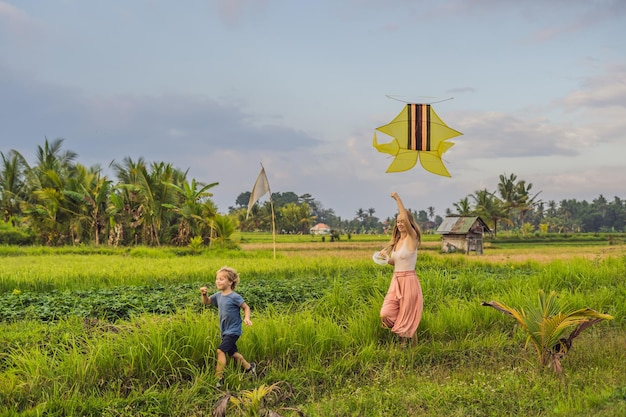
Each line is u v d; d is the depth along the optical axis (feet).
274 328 24.98
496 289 39.86
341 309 31.94
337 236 230.48
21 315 31.73
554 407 17.81
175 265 63.16
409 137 31.73
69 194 122.93
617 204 533.55
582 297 35.91
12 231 124.47
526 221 495.41
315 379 21.84
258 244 181.88
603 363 22.89
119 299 36.29
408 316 26.48
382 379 21.38
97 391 19.70
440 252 142.82
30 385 19.11
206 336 22.80
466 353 25.43
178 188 123.13
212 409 18.62
